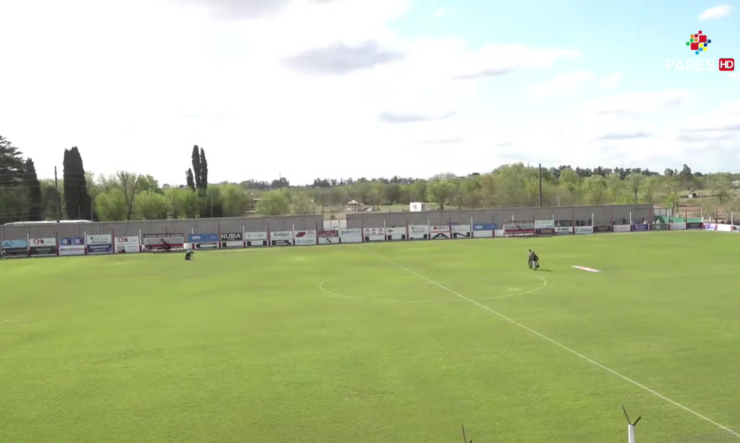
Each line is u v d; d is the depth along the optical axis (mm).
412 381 20984
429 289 41531
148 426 17375
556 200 153750
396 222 100375
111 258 74000
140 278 51969
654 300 35500
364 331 28953
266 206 143875
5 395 20438
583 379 20750
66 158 121562
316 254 71875
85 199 123875
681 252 62719
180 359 24578
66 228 88375
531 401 18703
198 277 51750
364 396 19531
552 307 33969
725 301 34844
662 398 18719
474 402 18734
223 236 86000
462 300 36906
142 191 133875
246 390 20406
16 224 88375
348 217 99312
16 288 47406
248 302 37906
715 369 21594
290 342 27062
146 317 33625
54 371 23234
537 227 94562
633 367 22047
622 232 94438
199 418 17922
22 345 27641
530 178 163375
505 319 30953
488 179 163625
